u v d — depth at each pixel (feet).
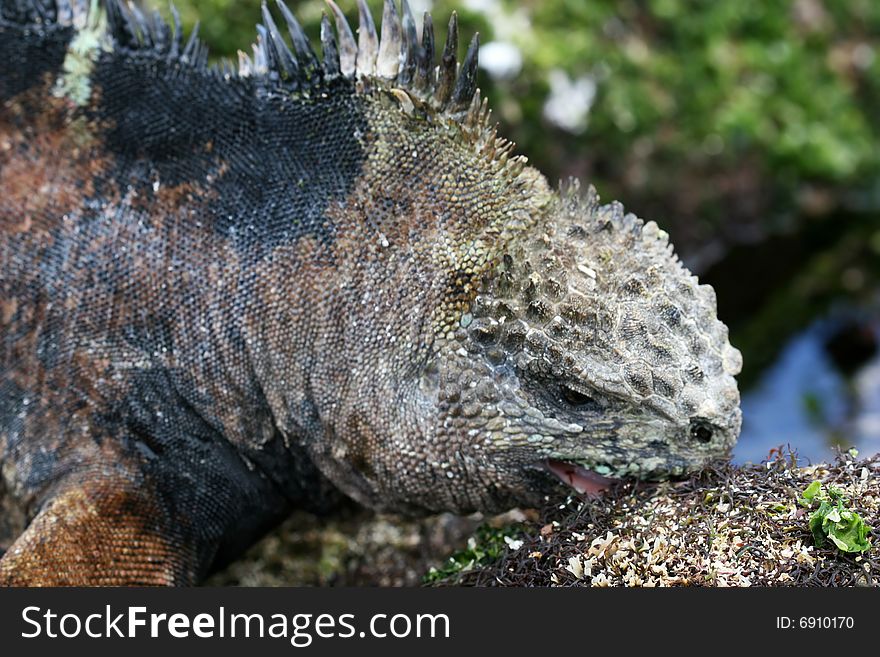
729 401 12.86
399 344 14.19
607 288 13.15
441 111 14.33
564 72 29.43
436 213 14.17
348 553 18.30
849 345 31.17
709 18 34.63
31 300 15.85
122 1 16.17
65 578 14.42
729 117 33.60
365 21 14.67
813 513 12.70
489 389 13.55
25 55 16.19
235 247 15.20
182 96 15.69
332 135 14.80
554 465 13.93
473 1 26.55
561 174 29.25
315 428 15.14
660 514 13.24
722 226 33.65
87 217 15.83
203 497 15.66
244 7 23.04
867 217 36.91
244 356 15.25
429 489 14.47
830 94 37.47
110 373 15.60
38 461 15.76
